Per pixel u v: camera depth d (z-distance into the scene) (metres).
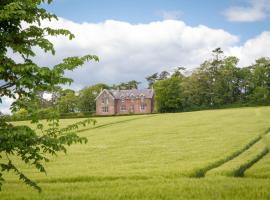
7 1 10.05
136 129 60.59
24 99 10.80
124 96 156.00
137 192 16.03
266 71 160.88
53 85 10.48
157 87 143.50
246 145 34.91
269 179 19.47
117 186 18.03
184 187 16.92
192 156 30.23
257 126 52.41
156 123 70.19
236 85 162.75
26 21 10.38
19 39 10.46
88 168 26.48
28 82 9.92
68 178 21.75
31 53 10.56
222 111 92.56
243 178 19.83
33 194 16.14
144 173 22.53
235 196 14.81
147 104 152.88
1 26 10.43
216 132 48.84
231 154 29.62
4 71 10.22
